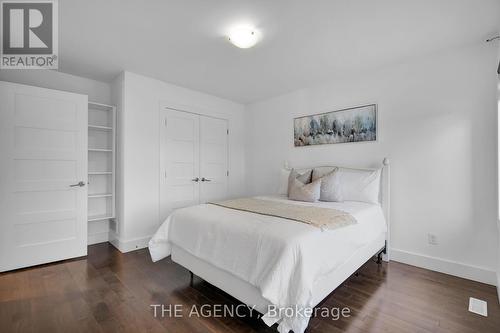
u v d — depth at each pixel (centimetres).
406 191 272
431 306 186
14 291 209
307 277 142
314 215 195
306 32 217
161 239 236
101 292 208
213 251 188
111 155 336
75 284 222
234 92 390
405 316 174
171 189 356
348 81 321
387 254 277
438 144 252
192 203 381
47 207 270
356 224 207
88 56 267
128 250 309
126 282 226
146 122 328
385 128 288
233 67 294
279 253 148
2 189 246
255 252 161
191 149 381
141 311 181
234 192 446
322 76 320
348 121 319
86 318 172
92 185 340
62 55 265
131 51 255
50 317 173
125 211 309
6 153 248
